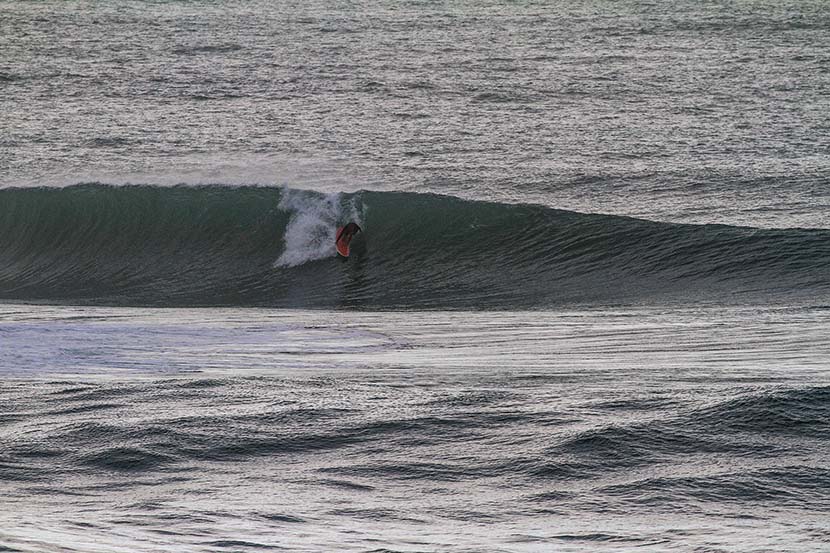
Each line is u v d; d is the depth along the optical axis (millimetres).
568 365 42844
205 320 65500
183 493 22719
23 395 33844
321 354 48406
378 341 53969
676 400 29203
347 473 24141
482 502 21781
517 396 31219
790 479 22734
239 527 19469
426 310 74938
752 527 19625
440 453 25453
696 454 24578
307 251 91562
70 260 95812
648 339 52688
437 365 43469
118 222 98000
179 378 37438
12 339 51844
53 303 83000
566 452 24953
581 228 87688
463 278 84750
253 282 88188
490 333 57781
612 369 40562
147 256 94812
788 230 82688
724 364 42188
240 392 33250
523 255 86750
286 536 18656
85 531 18359
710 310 66312
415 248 89625
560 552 17688
